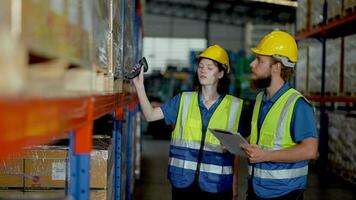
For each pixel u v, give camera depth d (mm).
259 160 2738
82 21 1484
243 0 21484
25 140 982
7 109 866
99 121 3951
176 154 3531
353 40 6586
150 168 9312
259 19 25047
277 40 2916
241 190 7340
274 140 2869
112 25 2461
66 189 2545
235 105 3525
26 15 981
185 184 3467
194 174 3459
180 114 3561
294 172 2865
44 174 2562
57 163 2576
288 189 2859
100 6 1987
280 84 2947
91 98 1673
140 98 3549
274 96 2939
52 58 1183
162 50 26266
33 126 1008
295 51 2941
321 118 8102
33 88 999
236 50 26047
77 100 1425
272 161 2771
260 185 2926
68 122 1307
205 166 3453
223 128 3465
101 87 1979
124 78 3490
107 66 2324
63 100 1236
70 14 1328
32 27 1015
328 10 7520
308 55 8672
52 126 1142
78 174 1720
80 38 1451
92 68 1668
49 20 1131
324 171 8133
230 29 26156
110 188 3074
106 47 2270
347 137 7016
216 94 3547
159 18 26141
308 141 2748
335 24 7164
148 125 15078
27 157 2562
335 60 7348
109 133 3832
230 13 25422
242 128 3510
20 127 936
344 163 7129
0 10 941
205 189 3443
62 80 1211
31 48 982
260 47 2961
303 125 2775
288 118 2826
